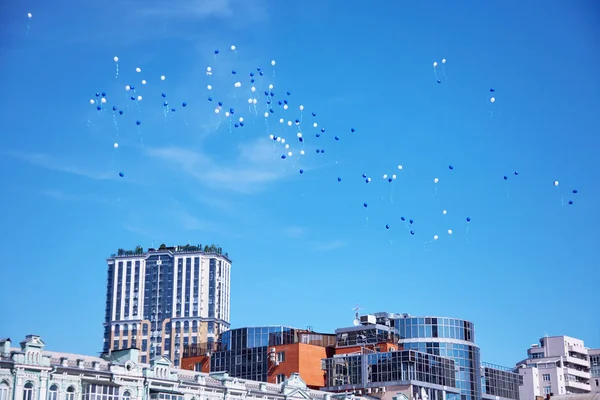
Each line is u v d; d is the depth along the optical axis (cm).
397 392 17000
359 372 17688
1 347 10344
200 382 12462
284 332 19688
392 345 18538
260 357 19012
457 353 19000
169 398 11931
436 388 17662
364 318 19338
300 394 14112
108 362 11444
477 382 19138
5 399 10125
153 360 11950
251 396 13212
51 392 10612
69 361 11012
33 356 10481
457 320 19375
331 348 19112
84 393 10950
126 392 11456
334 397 15050
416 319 19212
